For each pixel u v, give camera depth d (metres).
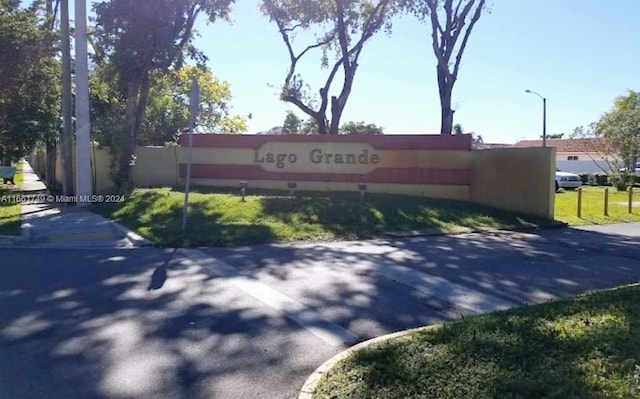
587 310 5.64
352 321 5.78
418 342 4.75
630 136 34.09
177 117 36.44
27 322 5.59
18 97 21.86
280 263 8.76
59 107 23.17
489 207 16.47
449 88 23.34
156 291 6.89
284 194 17.42
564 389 3.72
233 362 4.61
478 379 3.93
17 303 6.29
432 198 17.23
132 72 17.19
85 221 13.15
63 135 18.58
